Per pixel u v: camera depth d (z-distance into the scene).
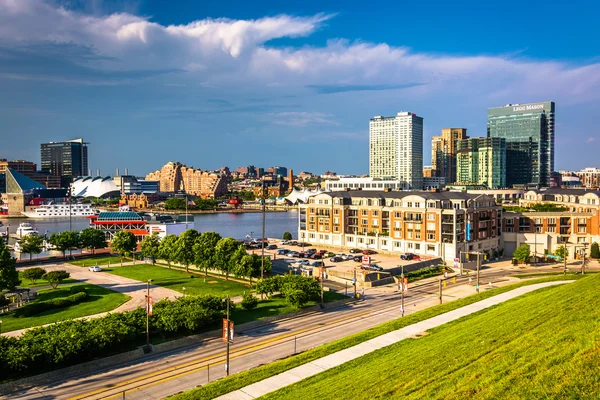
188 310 78.06
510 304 88.00
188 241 138.12
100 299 105.25
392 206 172.25
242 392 56.50
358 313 95.44
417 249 161.75
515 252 152.75
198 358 70.06
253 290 114.19
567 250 162.12
